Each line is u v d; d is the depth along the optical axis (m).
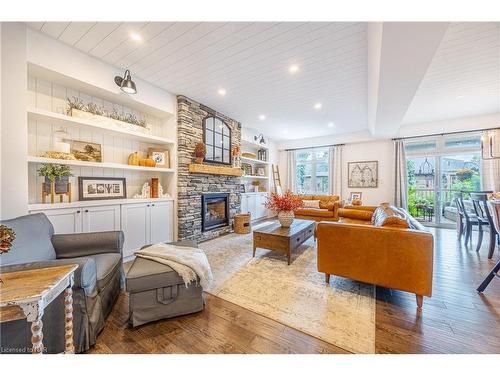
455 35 2.16
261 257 3.08
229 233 4.71
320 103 4.02
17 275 1.12
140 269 1.64
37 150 2.35
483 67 2.79
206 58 2.54
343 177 6.36
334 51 2.39
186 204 3.73
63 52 2.27
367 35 2.12
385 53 1.93
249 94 3.61
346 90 3.44
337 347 1.37
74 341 1.31
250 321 1.64
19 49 1.95
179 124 3.66
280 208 3.32
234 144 5.05
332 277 2.40
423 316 1.68
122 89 2.63
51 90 2.44
